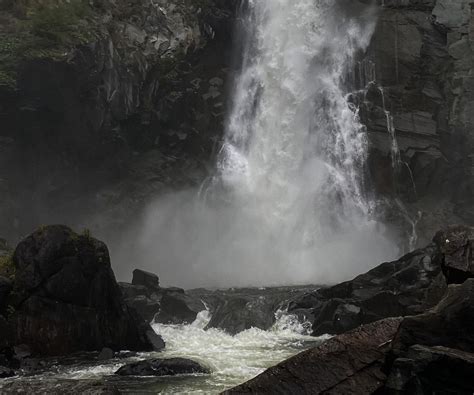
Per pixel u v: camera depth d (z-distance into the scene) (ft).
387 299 60.90
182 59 111.86
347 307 61.72
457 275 29.68
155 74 108.17
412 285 62.28
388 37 117.50
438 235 66.08
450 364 22.79
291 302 67.77
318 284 97.25
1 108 86.02
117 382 40.70
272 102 121.08
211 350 54.29
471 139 110.52
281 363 25.27
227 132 117.60
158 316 69.26
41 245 51.19
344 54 119.65
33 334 48.98
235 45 120.57
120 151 104.78
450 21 117.29
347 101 117.50
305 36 122.93
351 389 24.22
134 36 105.50
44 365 46.83
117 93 99.55
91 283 52.42
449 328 24.27
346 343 25.36
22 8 96.78
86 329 51.39
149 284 74.23
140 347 54.19
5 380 41.68
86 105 94.58
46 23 91.20
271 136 119.55
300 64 121.70
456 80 114.01
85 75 92.17
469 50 114.62
